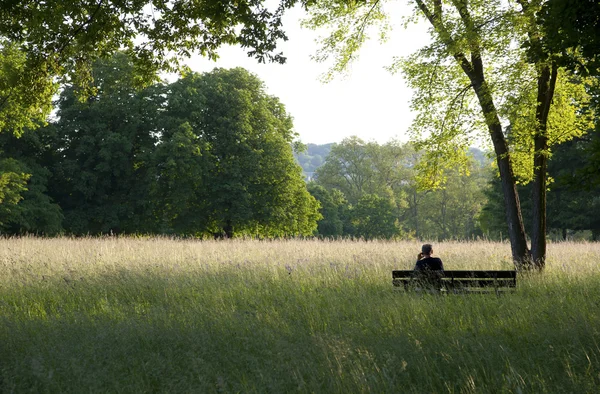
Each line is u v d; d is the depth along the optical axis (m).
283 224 41.22
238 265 14.85
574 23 7.14
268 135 42.34
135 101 39.78
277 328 8.12
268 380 5.67
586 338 6.70
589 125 14.55
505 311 8.80
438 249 20.97
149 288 12.42
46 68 11.90
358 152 92.19
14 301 11.39
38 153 41.69
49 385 5.57
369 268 14.26
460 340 6.89
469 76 14.20
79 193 41.91
